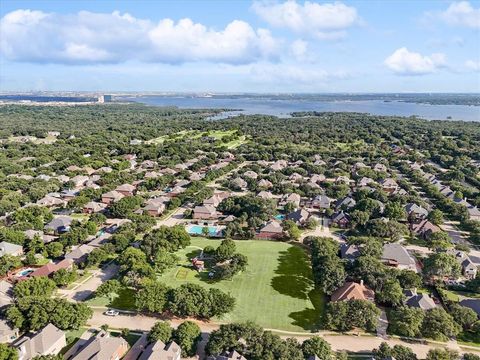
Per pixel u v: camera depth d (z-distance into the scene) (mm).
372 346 113812
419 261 168375
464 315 121500
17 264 154375
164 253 156000
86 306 121188
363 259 146125
